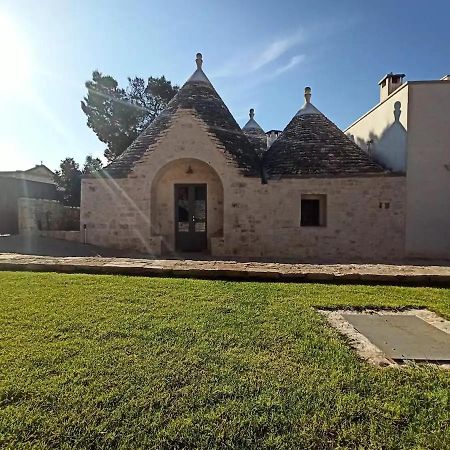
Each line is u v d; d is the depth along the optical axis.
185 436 2.47
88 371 3.30
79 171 33.81
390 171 15.24
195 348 3.80
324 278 7.36
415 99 14.81
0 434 2.50
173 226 16.45
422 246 14.79
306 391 2.99
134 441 2.43
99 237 15.73
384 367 3.43
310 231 14.99
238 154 15.70
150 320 4.68
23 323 4.54
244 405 2.79
